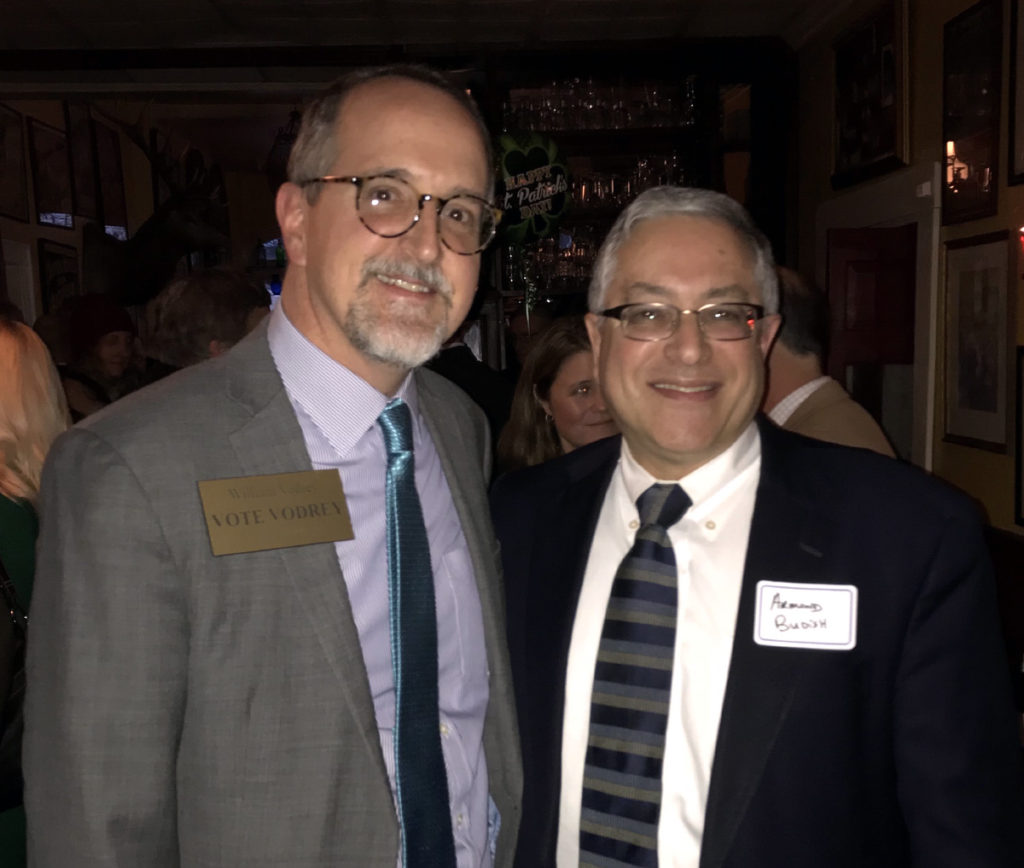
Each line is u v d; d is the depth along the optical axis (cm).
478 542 134
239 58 470
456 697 127
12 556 147
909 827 112
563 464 146
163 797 102
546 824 123
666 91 466
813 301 227
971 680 110
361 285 114
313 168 118
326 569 109
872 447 217
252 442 111
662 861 114
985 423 307
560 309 480
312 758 106
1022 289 283
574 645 126
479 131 122
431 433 137
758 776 109
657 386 121
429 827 114
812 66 454
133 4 411
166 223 640
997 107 291
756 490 125
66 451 104
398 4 414
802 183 473
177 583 102
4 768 140
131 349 368
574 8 423
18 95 493
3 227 496
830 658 112
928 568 113
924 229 344
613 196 464
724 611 119
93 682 97
